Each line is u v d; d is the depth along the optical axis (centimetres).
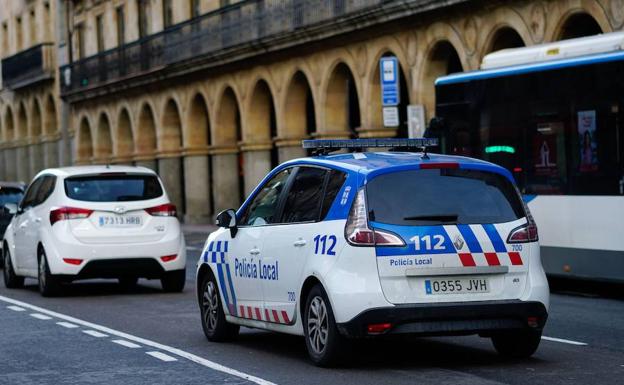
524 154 3438
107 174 3491
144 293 3559
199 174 8469
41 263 3509
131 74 9125
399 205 1909
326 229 1947
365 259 1883
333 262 1914
